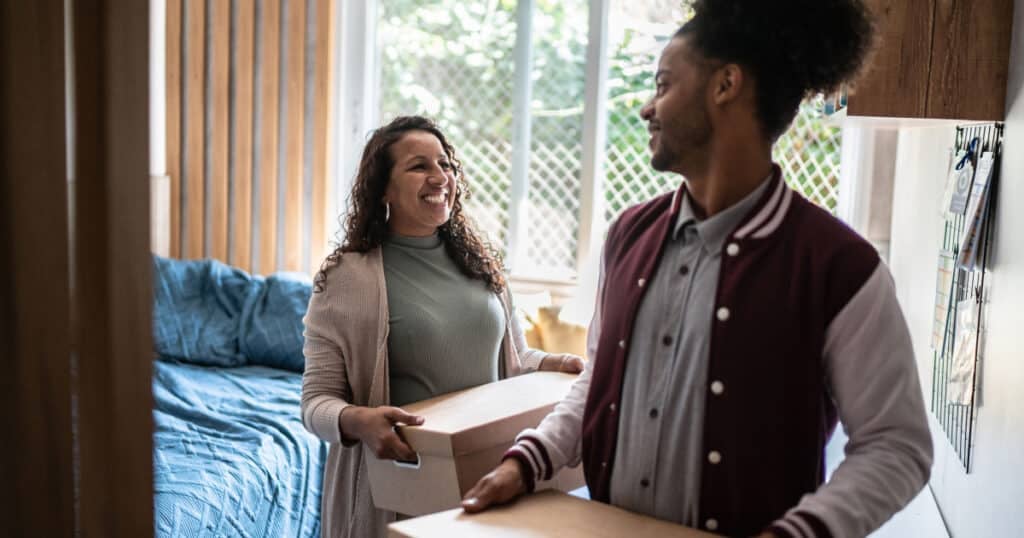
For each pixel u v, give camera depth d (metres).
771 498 1.21
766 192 1.27
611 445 1.35
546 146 4.67
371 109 4.93
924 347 3.21
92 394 0.83
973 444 2.26
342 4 4.82
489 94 4.75
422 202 2.11
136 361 0.84
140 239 0.83
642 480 1.31
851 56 1.27
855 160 4.18
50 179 0.83
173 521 2.65
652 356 1.31
